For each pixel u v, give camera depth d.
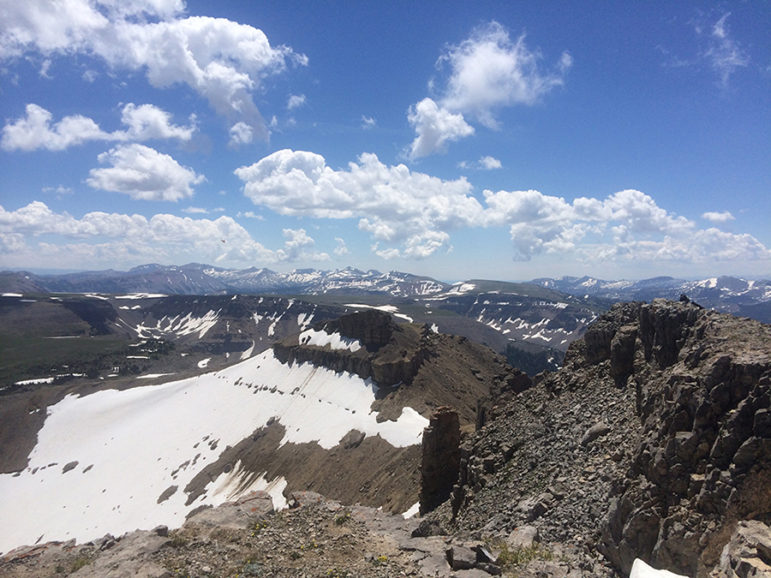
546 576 18.94
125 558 19.67
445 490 50.12
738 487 17.14
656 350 31.27
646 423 23.28
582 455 30.05
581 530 23.06
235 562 19.73
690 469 18.94
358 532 23.69
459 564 19.80
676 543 17.62
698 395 19.81
